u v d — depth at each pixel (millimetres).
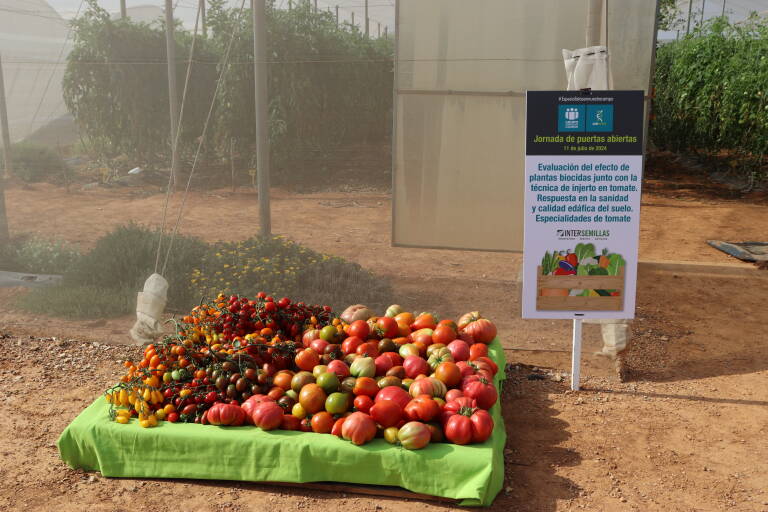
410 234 6652
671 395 5715
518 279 6766
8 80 7207
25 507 4086
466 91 6227
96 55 7004
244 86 7320
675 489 4316
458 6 6066
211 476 4324
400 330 5508
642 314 7773
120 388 4574
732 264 9789
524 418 5277
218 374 4625
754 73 14242
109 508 4086
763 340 7020
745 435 5027
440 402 4445
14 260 7512
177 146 6648
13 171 7414
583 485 4348
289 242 7117
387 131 8242
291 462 4211
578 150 5203
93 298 7074
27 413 5262
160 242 6516
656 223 12430
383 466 4145
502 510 4074
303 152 7992
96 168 7312
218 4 7312
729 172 16625
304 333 5320
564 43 5957
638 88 5871
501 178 6363
